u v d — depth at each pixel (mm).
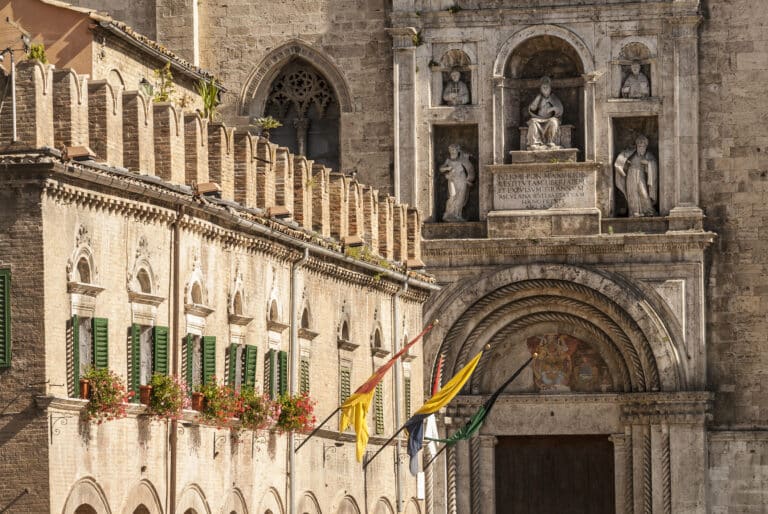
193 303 52344
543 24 80875
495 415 82062
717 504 79438
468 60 81375
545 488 82188
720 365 79625
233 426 54812
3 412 43219
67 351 44469
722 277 79750
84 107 45938
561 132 81125
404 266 71812
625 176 80500
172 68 65750
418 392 75250
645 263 79875
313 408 60625
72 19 57156
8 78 43781
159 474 49719
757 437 79188
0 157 43094
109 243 46938
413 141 81500
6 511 43094
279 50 83000
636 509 80125
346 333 65812
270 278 58531
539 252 80438
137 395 48375
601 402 81125
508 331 81688
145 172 49625
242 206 56594
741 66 79812
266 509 57656
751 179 79750
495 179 81000
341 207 66812
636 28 80312
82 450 44938
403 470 72375
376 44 82625
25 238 43312
